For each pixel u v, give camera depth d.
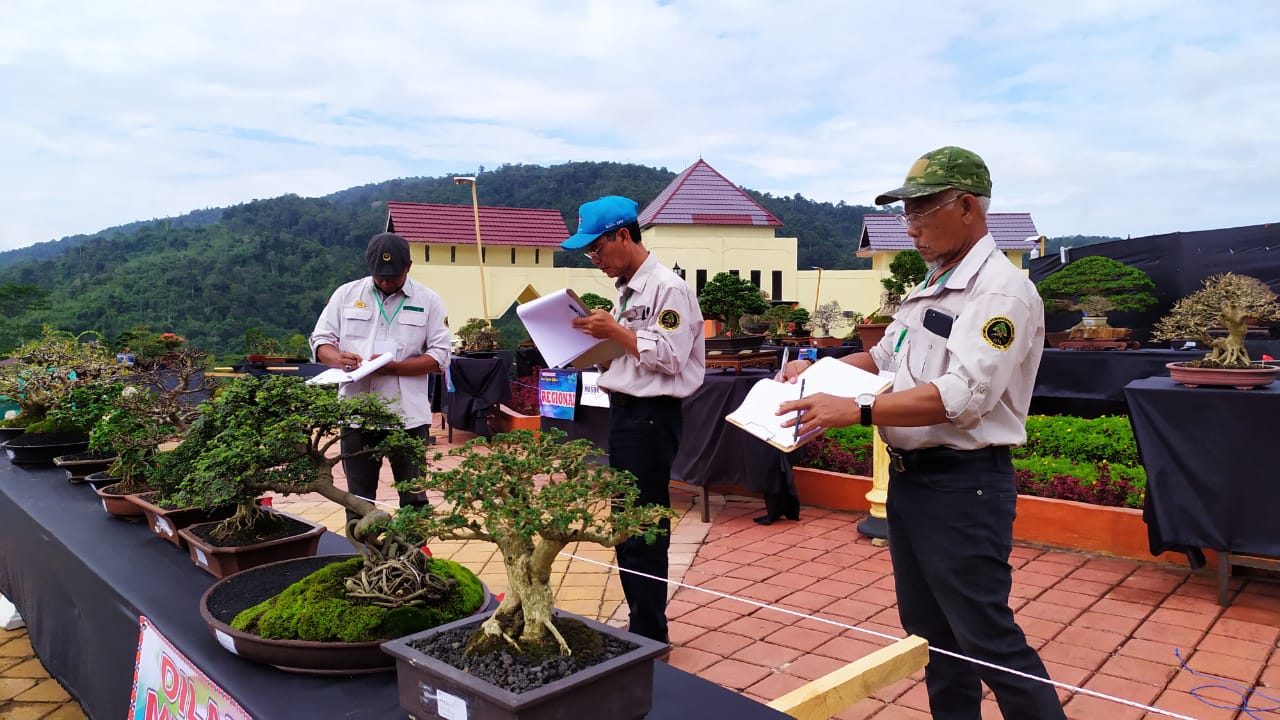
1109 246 12.09
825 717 1.90
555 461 1.55
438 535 1.44
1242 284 4.16
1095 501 4.93
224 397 2.19
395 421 2.16
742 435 5.45
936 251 2.12
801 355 9.09
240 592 1.92
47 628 2.90
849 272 33.75
